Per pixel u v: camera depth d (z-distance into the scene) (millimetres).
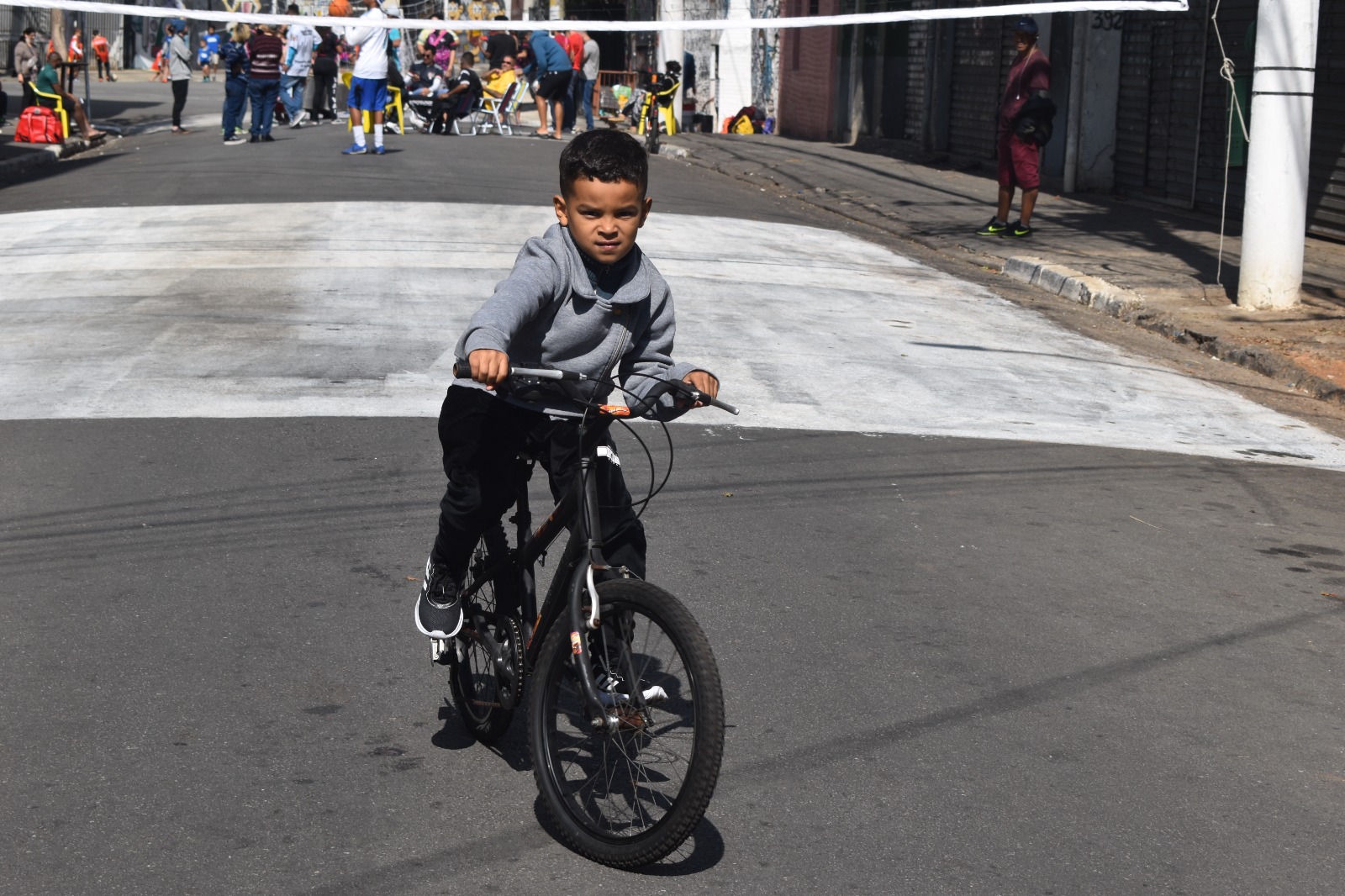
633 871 3557
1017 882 3574
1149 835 3838
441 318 10258
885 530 6336
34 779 3902
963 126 23344
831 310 11422
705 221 16078
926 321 11297
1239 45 16062
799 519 6422
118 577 5422
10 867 3461
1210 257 14047
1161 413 8859
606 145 3471
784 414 8219
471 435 3740
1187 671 4969
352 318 10164
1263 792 4121
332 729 4285
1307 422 8906
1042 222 16641
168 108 35875
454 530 3891
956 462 7453
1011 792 4043
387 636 4973
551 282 3545
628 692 3475
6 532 5879
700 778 3295
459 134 27344
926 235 15734
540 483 6684
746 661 4871
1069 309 12234
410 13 55594
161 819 3721
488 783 3990
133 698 4426
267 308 10383
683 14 32375
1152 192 18250
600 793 3824
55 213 15031
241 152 21531
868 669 4852
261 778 3961
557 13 41250
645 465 7145
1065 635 5242
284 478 6664
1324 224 15195
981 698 4656
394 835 3695
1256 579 5965
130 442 7160
